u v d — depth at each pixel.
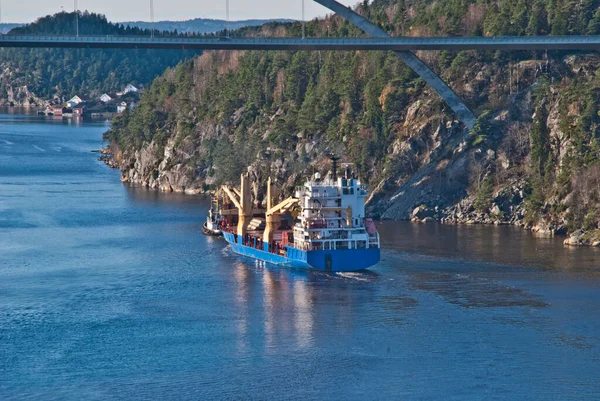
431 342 95.88
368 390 84.31
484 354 92.38
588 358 91.00
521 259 133.75
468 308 107.31
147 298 114.06
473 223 170.38
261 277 124.75
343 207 128.38
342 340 96.81
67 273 127.25
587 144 166.38
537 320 102.38
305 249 126.38
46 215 178.25
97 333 99.94
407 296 112.81
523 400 81.94
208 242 151.75
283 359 91.62
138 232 160.62
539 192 167.62
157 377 87.50
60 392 84.19
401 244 146.38
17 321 104.19
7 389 84.81
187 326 102.19
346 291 115.94
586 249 141.50
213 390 84.56
